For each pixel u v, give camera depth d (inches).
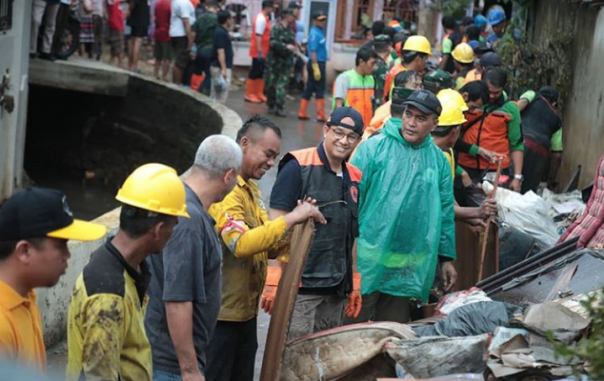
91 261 170.4
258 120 233.0
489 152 373.7
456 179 357.1
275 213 253.1
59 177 797.9
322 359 228.8
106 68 762.8
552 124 459.5
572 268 239.9
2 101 596.4
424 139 283.3
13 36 607.2
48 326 301.4
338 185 257.8
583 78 495.2
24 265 152.7
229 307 232.7
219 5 807.1
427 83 361.4
